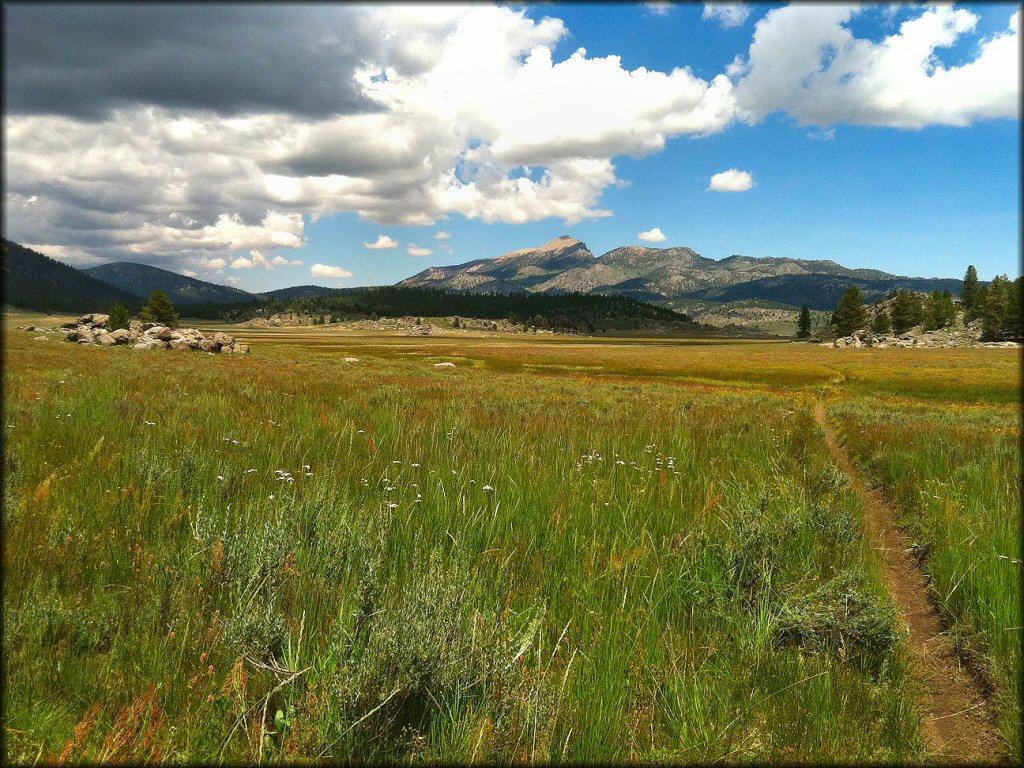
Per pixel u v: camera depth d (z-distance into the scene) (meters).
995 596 3.97
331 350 102.50
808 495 7.36
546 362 77.88
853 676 3.34
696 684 2.96
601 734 2.55
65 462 5.76
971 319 156.62
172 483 5.11
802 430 14.64
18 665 2.52
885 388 45.84
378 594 3.36
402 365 53.81
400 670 2.55
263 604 3.23
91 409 9.05
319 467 6.25
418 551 4.11
